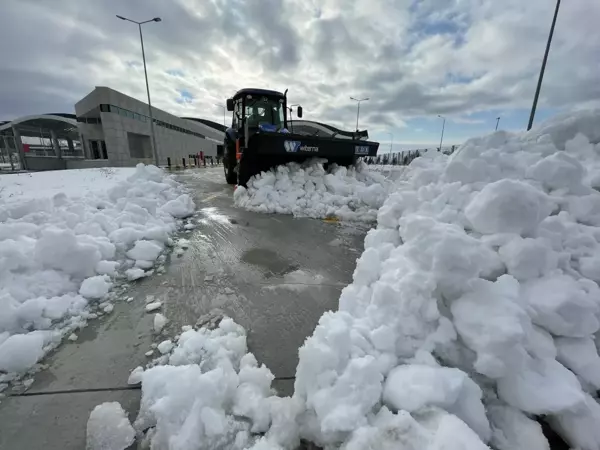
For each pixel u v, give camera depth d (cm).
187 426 105
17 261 194
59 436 108
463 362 119
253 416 112
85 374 136
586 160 215
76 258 216
